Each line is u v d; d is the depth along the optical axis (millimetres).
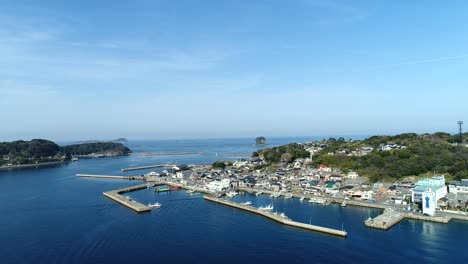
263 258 98625
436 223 128875
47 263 96375
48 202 181625
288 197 187750
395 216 134000
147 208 160250
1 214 154125
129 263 95875
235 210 161750
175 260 97812
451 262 93312
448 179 188125
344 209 155250
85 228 130250
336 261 95312
